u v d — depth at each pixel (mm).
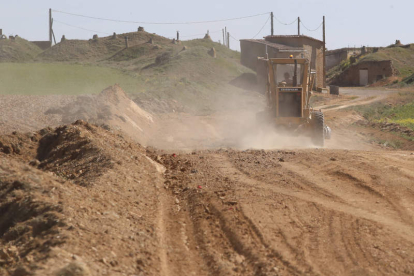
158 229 29891
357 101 180125
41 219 26109
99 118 72812
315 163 50406
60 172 42938
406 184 41125
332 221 32000
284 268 24297
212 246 27797
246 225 31109
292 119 66750
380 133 99062
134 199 35781
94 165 43406
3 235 25891
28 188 30234
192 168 49562
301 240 28328
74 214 27078
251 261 25406
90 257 22594
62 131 54406
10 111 78375
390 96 193500
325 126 77875
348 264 24781
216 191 39781
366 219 32406
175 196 39281
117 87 99188
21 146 52406
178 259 25734
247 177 45062
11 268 21781
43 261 21219
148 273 23047
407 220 32250
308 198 37656
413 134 95750
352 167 47938
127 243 25797
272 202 36406
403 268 24203
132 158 47750
